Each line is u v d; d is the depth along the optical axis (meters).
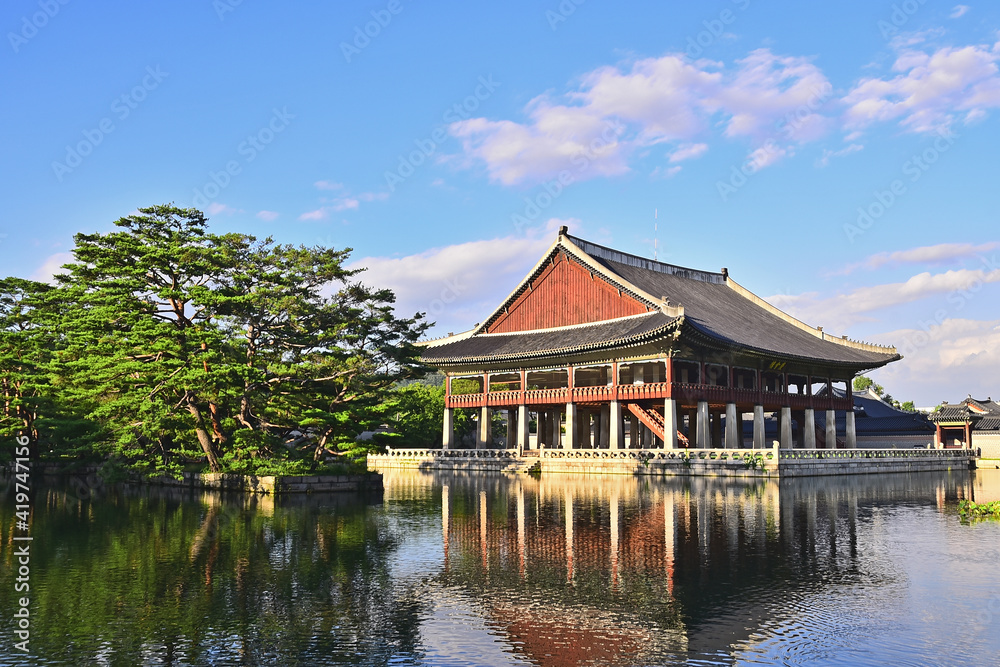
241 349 54.12
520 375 95.69
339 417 54.59
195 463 60.19
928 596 23.52
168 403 54.62
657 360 81.12
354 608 22.33
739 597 23.48
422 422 107.81
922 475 81.00
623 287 89.94
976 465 98.12
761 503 47.84
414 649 19.00
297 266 55.12
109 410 53.00
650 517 40.69
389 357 57.16
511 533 35.09
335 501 48.69
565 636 19.95
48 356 69.38
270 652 18.75
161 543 32.12
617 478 71.88
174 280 55.28
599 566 27.78
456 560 28.77
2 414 70.44
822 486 62.09
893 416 114.69
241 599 23.19
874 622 20.95
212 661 18.16
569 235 96.12
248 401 55.06
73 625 20.66
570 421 86.25
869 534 34.78
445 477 76.25
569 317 95.12
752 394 87.06
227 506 45.44
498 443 117.44
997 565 27.94
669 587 24.69
